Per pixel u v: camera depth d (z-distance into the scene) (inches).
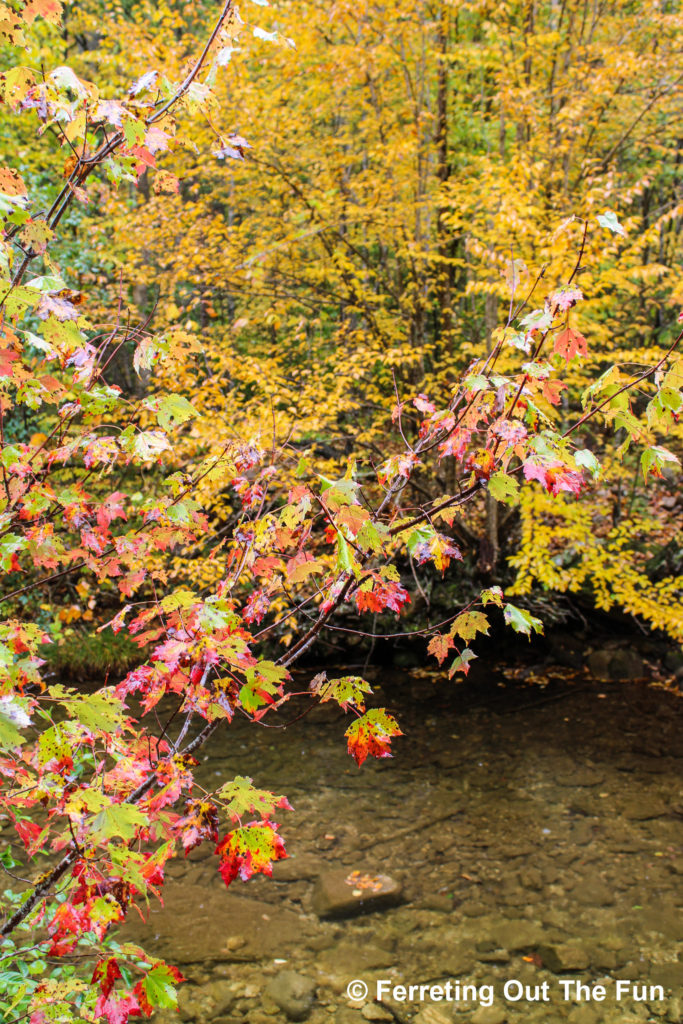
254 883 195.5
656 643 346.9
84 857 58.9
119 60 284.8
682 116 343.9
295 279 342.3
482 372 68.1
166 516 71.4
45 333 57.8
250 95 277.7
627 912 182.2
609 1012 147.8
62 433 74.7
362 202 333.4
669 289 358.3
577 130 298.8
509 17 345.1
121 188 380.2
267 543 68.2
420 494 331.6
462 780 253.4
